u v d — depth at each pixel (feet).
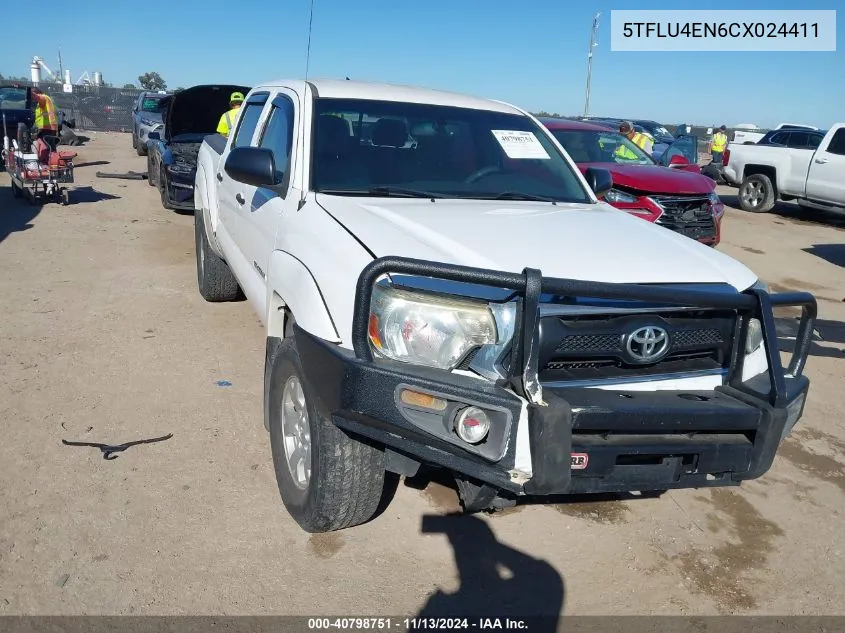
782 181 50.39
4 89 59.00
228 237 17.28
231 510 11.60
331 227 10.67
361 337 8.73
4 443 13.21
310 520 10.55
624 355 9.29
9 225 32.48
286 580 10.14
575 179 14.53
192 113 36.88
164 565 10.26
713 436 9.46
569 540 11.47
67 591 9.65
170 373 16.71
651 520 12.17
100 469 12.53
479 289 8.84
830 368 19.99
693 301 9.18
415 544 11.10
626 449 8.82
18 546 10.44
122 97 106.63
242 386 16.21
